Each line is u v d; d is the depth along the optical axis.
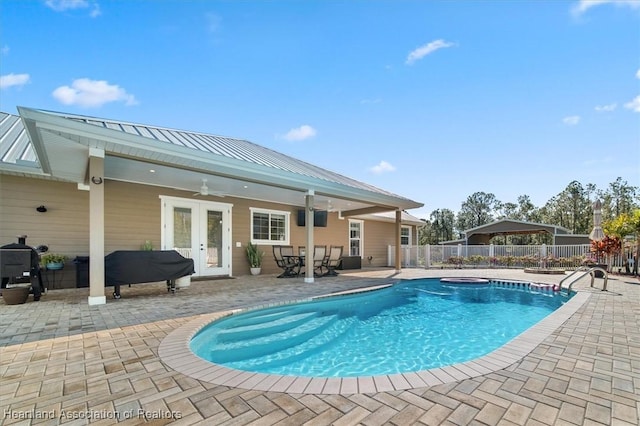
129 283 6.17
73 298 6.28
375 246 16.67
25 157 6.92
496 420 1.97
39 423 1.94
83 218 7.86
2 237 6.92
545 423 1.94
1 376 2.65
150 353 3.20
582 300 6.15
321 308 6.64
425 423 1.94
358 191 10.01
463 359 3.99
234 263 10.83
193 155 6.23
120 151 5.71
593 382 2.52
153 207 9.04
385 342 4.62
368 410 2.09
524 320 5.93
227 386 2.45
